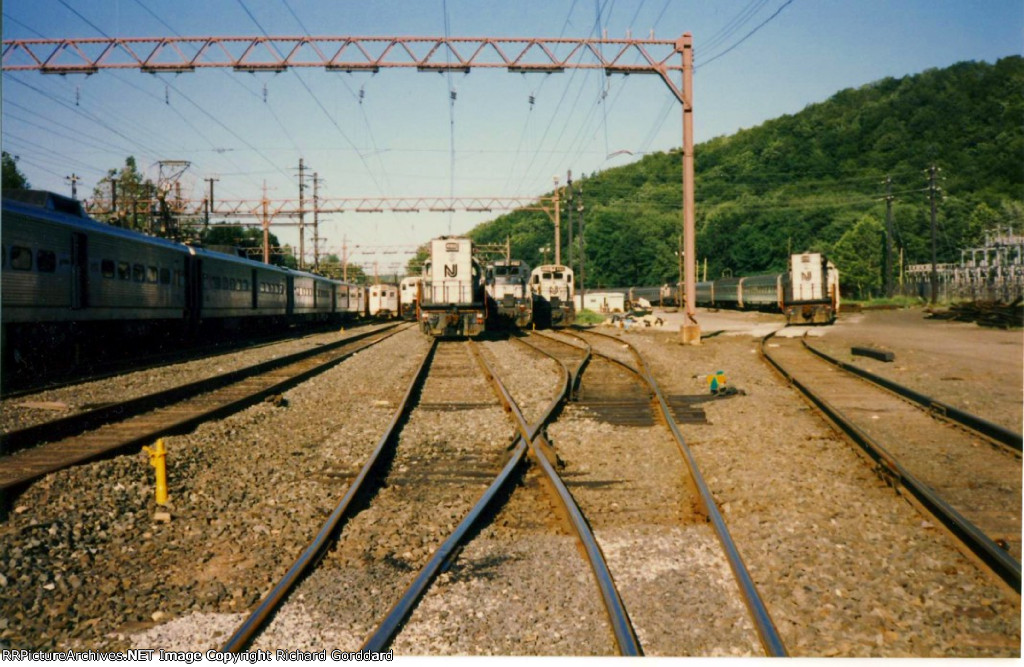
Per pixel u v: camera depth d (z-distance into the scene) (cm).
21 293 1588
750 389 1454
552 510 662
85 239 1873
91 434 1004
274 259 6781
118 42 1917
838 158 13350
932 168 5822
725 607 459
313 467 837
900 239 9562
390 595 481
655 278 11769
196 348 2630
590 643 414
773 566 521
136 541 587
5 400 1273
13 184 2114
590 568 518
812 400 1248
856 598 471
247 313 3338
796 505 663
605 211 12088
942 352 2217
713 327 3906
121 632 439
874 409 1213
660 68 2248
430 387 1548
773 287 4844
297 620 446
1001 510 667
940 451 898
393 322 6375
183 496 708
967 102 12662
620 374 1709
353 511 667
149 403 1225
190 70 1945
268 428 1070
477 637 421
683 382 1569
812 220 11219
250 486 749
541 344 2756
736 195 13225
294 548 570
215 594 482
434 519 642
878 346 2455
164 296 2433
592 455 885
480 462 857
